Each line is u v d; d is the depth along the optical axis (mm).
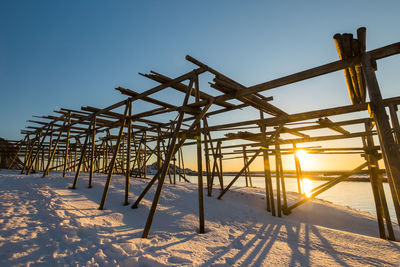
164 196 8156
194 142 12133
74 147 18703
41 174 12461
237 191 10633
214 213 6688
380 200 5816
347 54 2963
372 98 2658
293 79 3588
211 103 4691
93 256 3094
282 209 7797
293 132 8086
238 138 8992
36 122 11945
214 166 9930
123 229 4566
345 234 4754
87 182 9398
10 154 20203
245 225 5648
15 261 2777
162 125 11094
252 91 4160
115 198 7395
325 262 3275
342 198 21297
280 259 3363
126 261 2939
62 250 3201
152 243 3834
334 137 6727
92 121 8625
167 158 4539
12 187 7902
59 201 5949
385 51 2730
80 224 4285
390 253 3645
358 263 3240
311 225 5703
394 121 4777
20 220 4328
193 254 3389
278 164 7707
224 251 3643
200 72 4906
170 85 5426
